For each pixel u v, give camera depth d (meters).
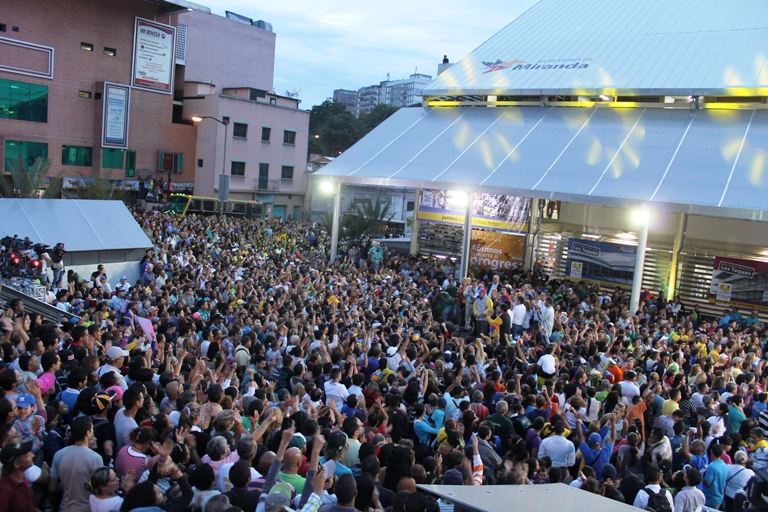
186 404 6.86
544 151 24.23
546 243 28.61
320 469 5.17
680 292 25.19
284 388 8.91
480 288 19.33
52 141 40.16
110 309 13.36
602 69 26.50
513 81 28.00
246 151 49.97
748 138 21.62
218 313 12.92
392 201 56.22
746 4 27.33
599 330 16.11
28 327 10.01
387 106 97.88
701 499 7.17
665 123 23.78
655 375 11.44
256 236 32.69
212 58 55.38
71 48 40.50
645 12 29.59
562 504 3.63
